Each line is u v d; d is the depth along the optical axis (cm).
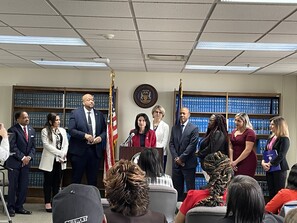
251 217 177
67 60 619
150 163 319
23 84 727
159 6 305
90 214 127
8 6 315
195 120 709
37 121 702
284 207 234
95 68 708
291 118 734
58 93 711
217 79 736
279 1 285
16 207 573
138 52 526
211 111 713
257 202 177
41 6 313
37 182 685
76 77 732
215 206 214
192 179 580
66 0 296
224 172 232
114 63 637
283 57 527
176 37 420
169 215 304
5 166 552
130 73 735
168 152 711
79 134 575
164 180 321
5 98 726
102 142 604
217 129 503
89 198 130
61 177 623
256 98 718
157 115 632
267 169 511
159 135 622
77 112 593
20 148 566
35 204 655
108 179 187
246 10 309
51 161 587
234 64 609
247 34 396
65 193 131
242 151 519
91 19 353
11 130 568
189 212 204
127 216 181
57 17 348
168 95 734
